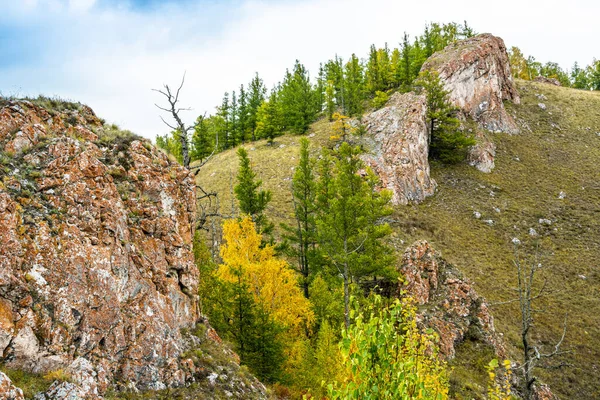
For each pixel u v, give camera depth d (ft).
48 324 34.04
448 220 162.09
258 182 122.21
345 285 77.82
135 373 40.65
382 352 19.34
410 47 306.96
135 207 50.29
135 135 57.52
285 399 60.64
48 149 42.88
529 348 49.08
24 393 29.35
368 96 290.15
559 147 216.95
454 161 197.06
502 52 261.24
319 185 112.98
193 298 55.11
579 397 93.04
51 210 39.14
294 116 257.75
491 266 139.95
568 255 145.18
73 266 37.96
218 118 278.05
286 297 78.02
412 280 93.35
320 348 62.80
